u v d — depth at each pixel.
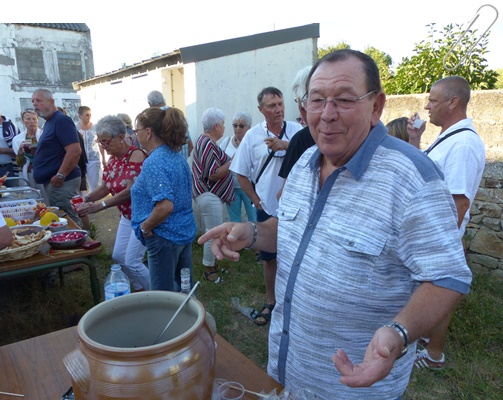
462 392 2.22
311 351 1.10
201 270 3.96
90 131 6.73
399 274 0.99
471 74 4.31
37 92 3.83
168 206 2.24
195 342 0.81
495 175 3.36
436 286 0.88
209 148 3.51
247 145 2.87
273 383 1.10
